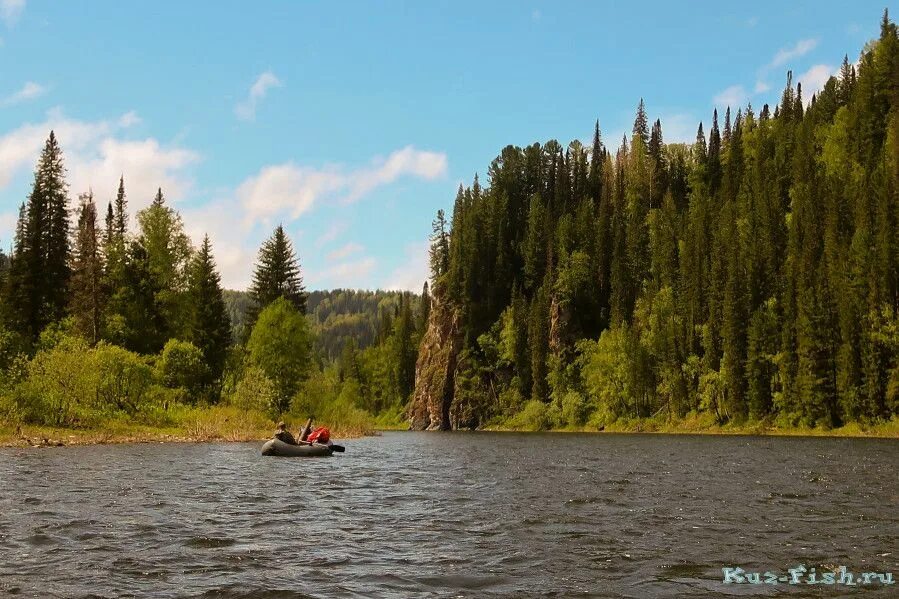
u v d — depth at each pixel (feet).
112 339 228.43
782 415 298.35
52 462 103.14
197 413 196.95
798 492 78.84
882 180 331.98
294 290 295.89
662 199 510.17
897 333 270.67
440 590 38.11
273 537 51.85
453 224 547.49
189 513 61.82
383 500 72.54
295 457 131.44
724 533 53.88
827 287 298.76
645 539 51.57
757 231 386.93
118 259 241.14
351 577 40.60
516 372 450.71
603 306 458.50
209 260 256.93
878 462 124.88
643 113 589.73
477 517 61.52
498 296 497.05
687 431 329.93
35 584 38.17
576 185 572.10
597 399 384.88
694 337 363.15
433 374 484.33
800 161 413.18
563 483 89.40
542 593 37.63
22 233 229.66
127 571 41.24
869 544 49.78
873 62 443.32
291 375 235.20
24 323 213.46
